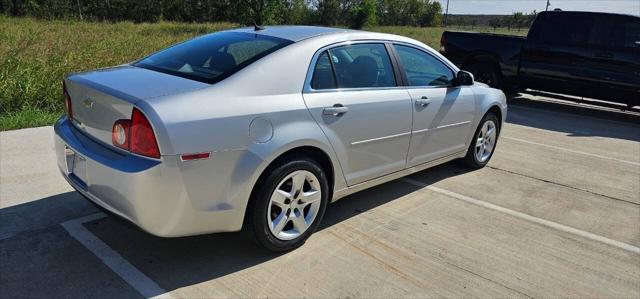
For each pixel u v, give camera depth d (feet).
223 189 9.53
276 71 10.57
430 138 14.99
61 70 26.76
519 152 21.81
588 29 30.22
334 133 11.48
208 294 9.59
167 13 153.17
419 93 14.15
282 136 10.23
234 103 9.64
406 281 10.45
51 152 17.10
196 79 10.19
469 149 17.81
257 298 9.53
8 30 54.54
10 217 12.21
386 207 14.38
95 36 52.29
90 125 10.00
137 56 36.22
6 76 23.63
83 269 10.19
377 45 13.33
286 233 11.14
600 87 30.01
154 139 8.67
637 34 28.78
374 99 12.50
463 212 14.40
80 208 12.92
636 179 18.90
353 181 12.59
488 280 10.73
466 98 16.33
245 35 12.30
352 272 10.66
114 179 8.96
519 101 36.58
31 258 10.47
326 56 11.73
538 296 10.28
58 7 128.57
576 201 16.06
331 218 13.37
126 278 9.96
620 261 12.12
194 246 11.37
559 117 30.99
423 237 12.55
